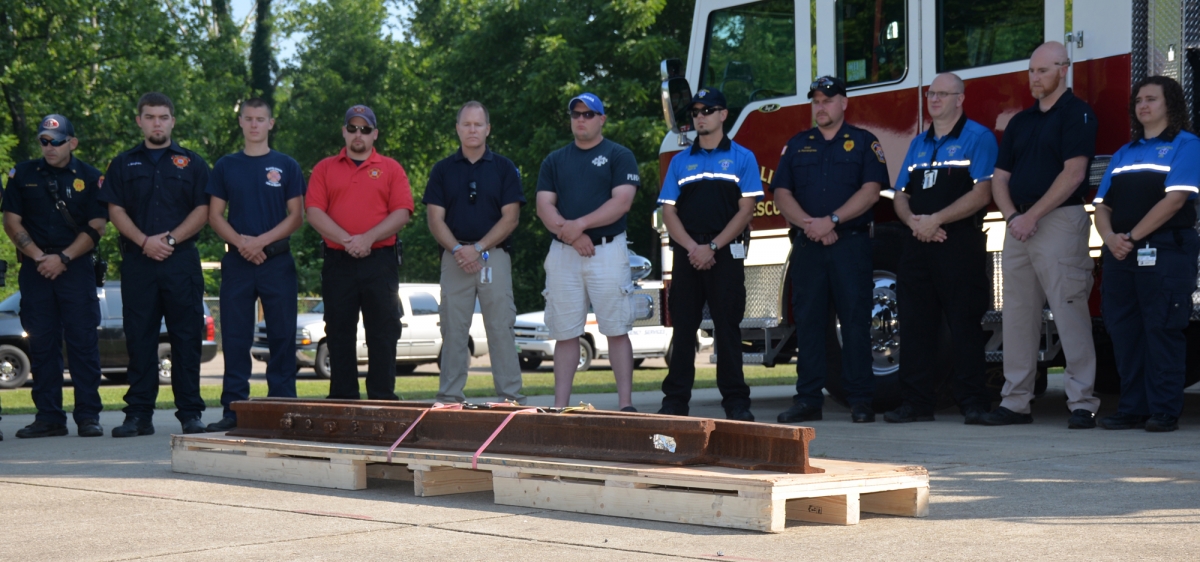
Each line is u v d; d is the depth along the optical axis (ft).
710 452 13.25
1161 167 20.11
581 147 22.57
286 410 16.78
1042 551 10.77
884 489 12.39
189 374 23.20
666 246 26.81
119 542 11.89
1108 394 29.99
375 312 23.72
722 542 11.38
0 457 19.57
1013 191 21.47
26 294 23.50
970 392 22.52
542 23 92.12
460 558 10.88
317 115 138.31
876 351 25.26
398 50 142.20
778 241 26.16
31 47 95.66
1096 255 21.99
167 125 23.21
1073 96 21.07
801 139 23.15
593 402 31.37
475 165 23.82
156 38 103.60
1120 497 13.58
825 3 25.64
